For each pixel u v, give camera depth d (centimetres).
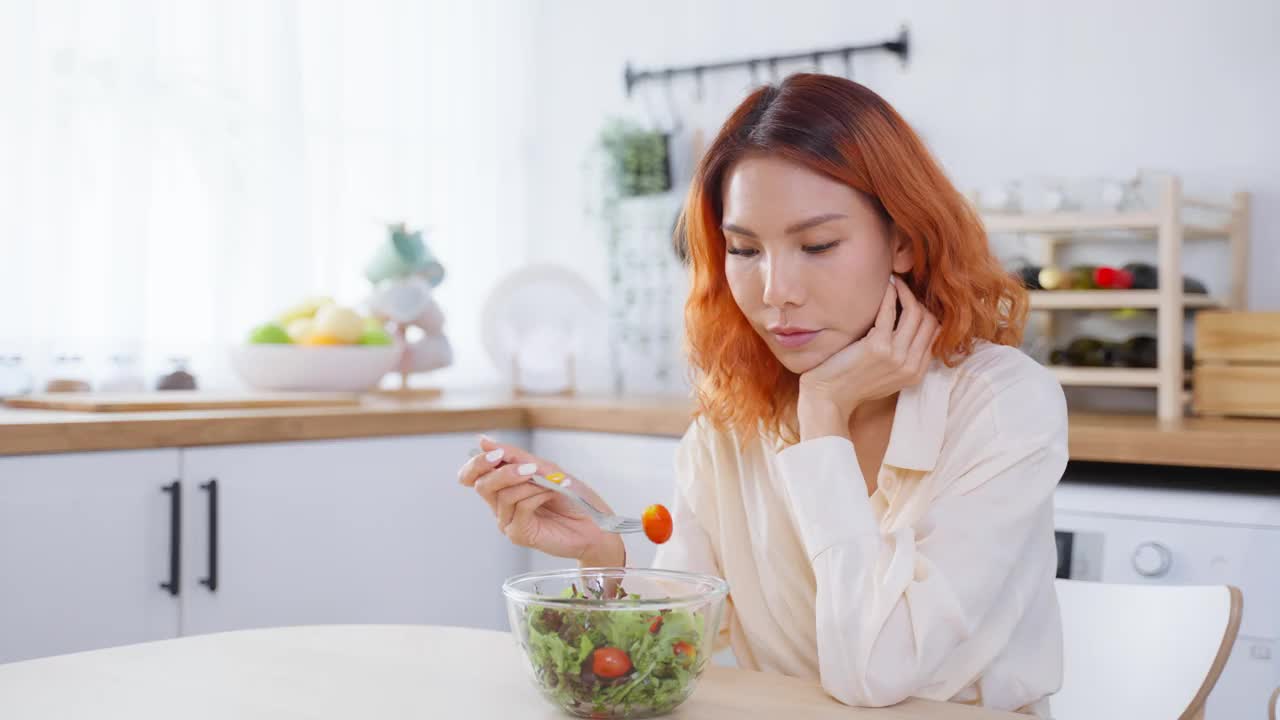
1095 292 223
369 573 218
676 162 312
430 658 96
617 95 323
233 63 270
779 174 102
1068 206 231
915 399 108
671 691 81
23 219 236
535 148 334
